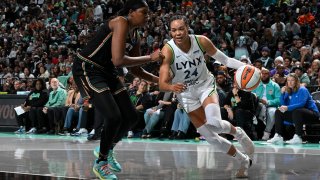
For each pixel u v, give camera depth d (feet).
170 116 33.19
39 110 39.27
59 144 28.27
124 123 14.98
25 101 40.29
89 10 61.77
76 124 38.14
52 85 39.17
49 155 21.47
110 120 13.98
